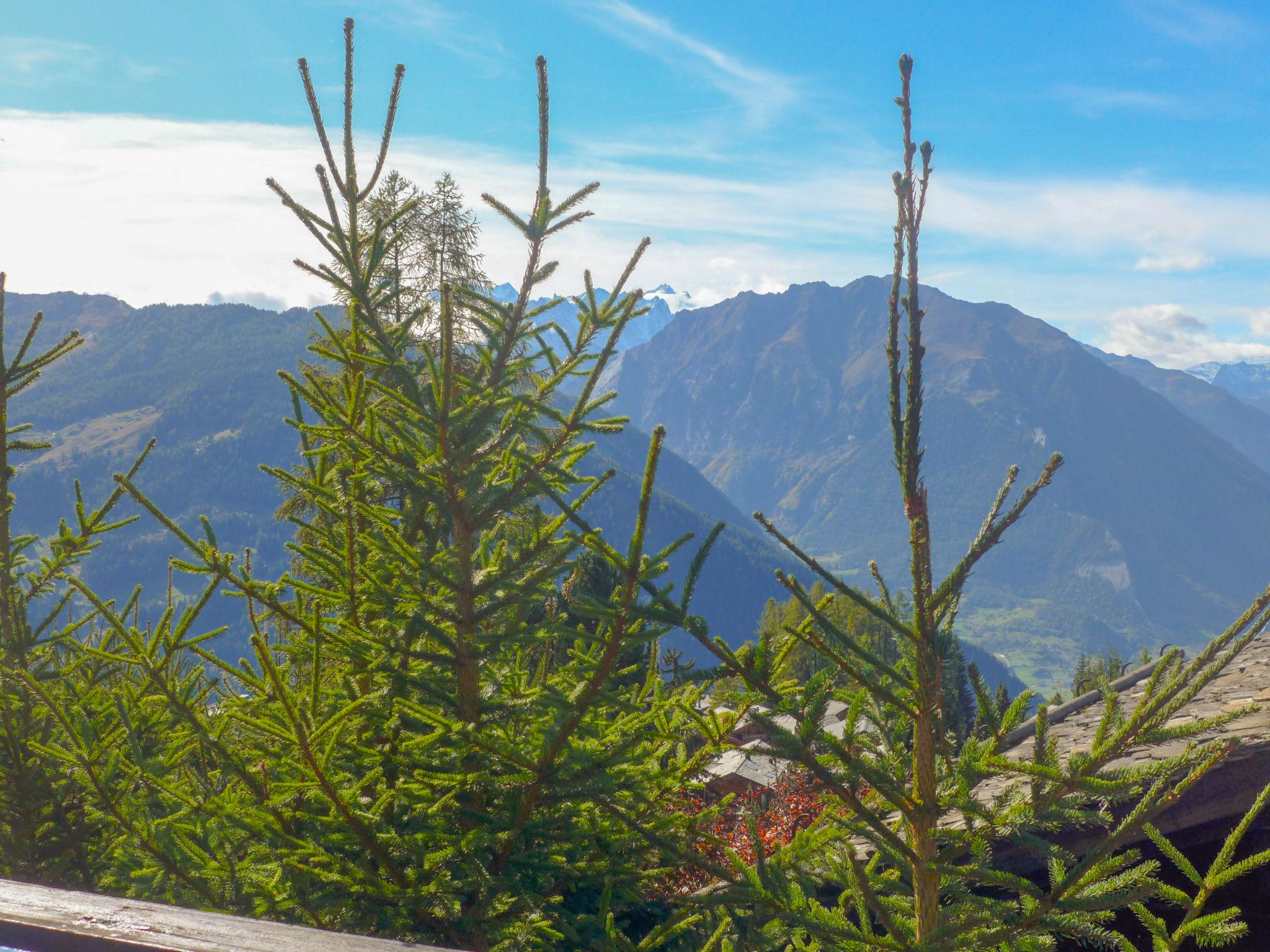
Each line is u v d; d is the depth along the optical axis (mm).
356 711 6652
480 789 6430
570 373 6648
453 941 6059
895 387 4062
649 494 4273
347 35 6617
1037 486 3844
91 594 6809
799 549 4156
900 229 3984
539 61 5867
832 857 5207
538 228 6133
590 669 6383
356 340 7090
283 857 6309
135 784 8117
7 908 2025
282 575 7676
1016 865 5875
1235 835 4395
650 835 4793
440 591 7105
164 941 1898
